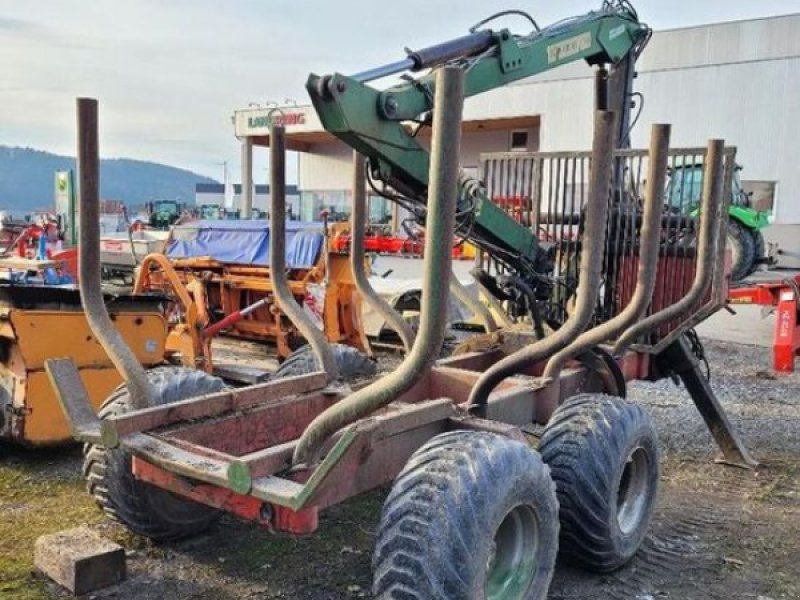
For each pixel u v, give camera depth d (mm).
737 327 11688
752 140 22516
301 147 35000
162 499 3564
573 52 4844
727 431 5301
